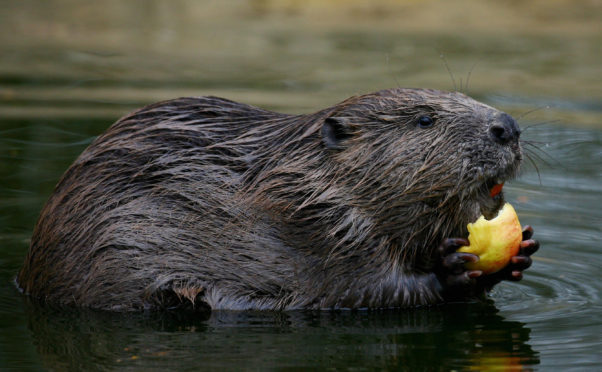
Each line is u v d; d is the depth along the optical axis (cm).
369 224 1073
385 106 1084
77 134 1791
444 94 1090
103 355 927
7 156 1664
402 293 1077
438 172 1057
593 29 2964
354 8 3247
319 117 1098
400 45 2723
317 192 1069
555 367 895
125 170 1080
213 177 1078
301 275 1065
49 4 3206
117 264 1057
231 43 2758
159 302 1058
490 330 1012
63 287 1083
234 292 1064
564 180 1619
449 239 1059
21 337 979
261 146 1098
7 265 1229
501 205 1107
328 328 1015
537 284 1177
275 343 964
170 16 3122
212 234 1065
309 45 2738
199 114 1120
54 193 1114
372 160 1070
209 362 905
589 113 2012
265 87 2211
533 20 3080
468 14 3159
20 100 2056
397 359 920
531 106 2061
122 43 2731
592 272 1213
